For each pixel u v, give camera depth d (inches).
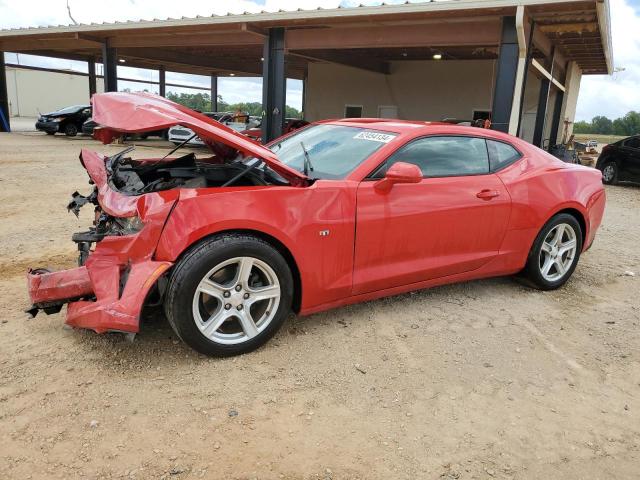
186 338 113.3
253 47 750.5
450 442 97.0
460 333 142.3
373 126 157.6
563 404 111.7
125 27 608.4
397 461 91.1
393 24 464.1
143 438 93.1
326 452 92.4
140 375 112.4
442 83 779.4
